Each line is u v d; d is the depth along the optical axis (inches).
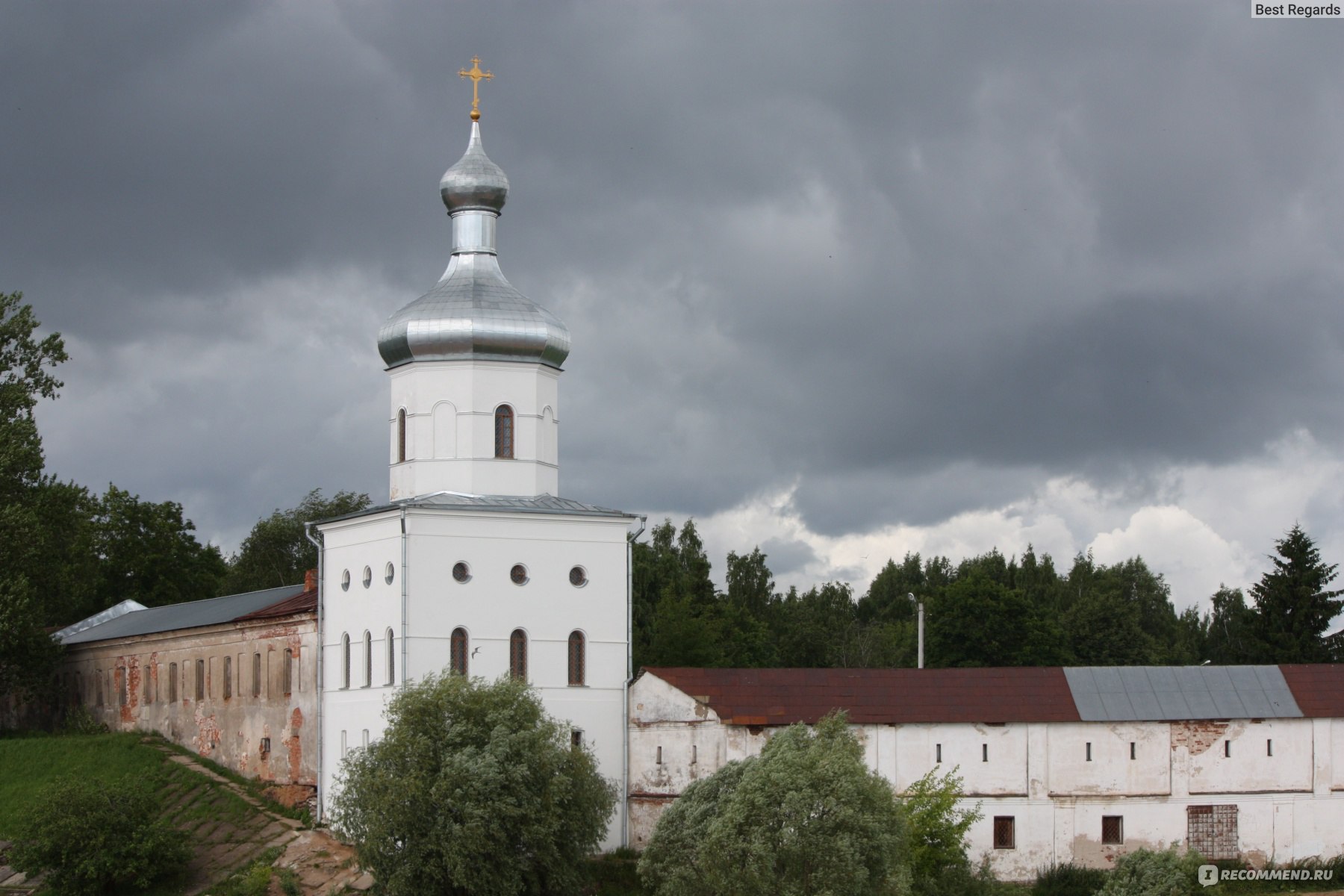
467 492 2849.4
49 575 3759.8
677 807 2496.3
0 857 2881.4
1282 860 2827.3
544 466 2918.3
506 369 2891.2
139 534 4685.0
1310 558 3981.3
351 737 2795.3
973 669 2854.3
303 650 2945.4
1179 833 2812.5
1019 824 2775.6
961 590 4244.6
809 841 2226.9
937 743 2773.1
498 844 2369.6
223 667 3213.6
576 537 2802.7
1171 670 2891.2
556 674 2763.3
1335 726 2869.1
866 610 6353.3
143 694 3508.9
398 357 2913.4
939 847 2477.9
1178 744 2829.7
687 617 3941.9
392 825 2358.5
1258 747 2847.0
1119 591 5226.4
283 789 2933.1
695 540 4827.8
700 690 2758.4
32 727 3978.8
